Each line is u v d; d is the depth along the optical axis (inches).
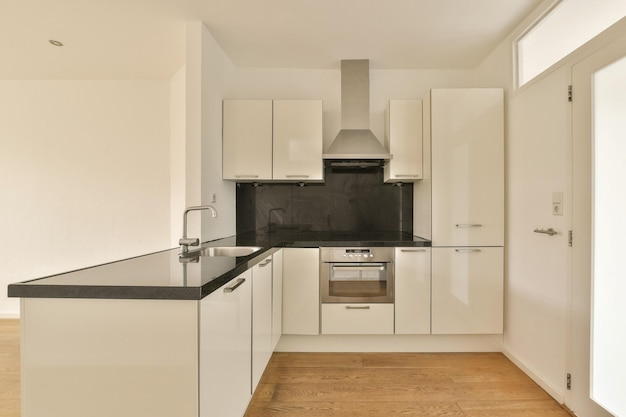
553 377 81.6
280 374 93.4
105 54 116.6
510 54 102.5
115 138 140.7
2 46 110.3
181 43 108.1
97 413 41.5
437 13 91.9
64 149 140.8
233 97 129.6
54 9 88.2
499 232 104.0
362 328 105.3
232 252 90.1
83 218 140.9
